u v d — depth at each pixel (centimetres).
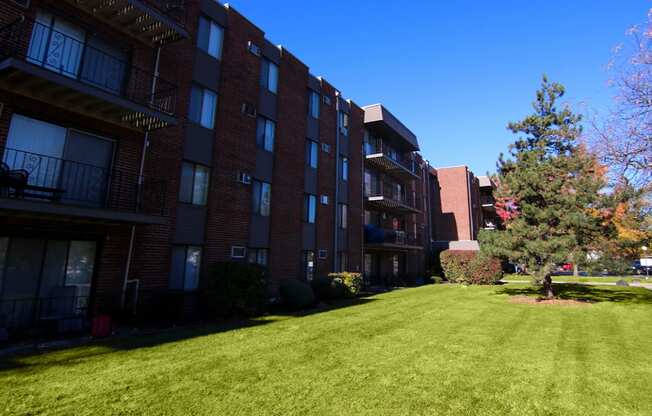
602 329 1090
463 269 3044
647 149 1241
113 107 1040
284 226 1861
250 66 1717
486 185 4850
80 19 1060
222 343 835
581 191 1542
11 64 810
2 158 877
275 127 1864
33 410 461
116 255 1112
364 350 808
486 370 687
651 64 1210
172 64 1338
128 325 1041
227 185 1539
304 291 1498
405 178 3419
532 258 1664
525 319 1255
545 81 1820
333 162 2330
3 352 721
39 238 973
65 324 912
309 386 578
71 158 1032
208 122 1484
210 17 1527
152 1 1230
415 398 544
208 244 1423
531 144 1850
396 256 3259
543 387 604
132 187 1159
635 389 600
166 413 468
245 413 475
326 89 2331
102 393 523
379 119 2744
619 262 1555
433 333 1005
